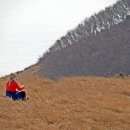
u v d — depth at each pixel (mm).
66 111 20766
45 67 174750
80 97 25938
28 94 25734
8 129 16203
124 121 20500
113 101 25891
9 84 23438
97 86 31500
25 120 17969
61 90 28812
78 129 17797
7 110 19391
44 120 18578
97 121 19859
